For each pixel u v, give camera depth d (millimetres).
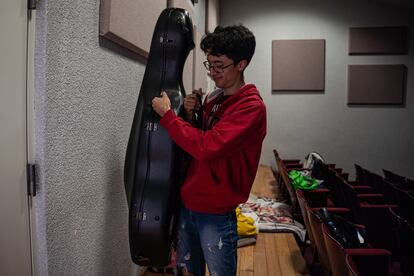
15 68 949
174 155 1153
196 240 1245
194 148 1056
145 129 1167
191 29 1270
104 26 1353
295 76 5336
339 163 5359
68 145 1154
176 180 1177
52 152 1065
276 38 5367
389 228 2371
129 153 1292
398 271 2039
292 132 5418
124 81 1643
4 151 924
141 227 1156
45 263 1050
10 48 930
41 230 1039
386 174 4344
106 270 1483
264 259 2193
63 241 1139
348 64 5277
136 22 1642
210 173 1117
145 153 1161
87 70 1272
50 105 1047
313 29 5297
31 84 1004
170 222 1186
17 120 962
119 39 1485
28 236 1018
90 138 1309
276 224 2752
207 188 1127
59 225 1113
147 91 1210
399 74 5176
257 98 1119
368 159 5316
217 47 1103
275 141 5461
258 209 3182
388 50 5164
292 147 5430
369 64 5234
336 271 1396
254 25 5398
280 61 5348
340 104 5316
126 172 1324
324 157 5383
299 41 5305
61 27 1095
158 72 1213
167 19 1229
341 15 5246
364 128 5301
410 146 5238
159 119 1162
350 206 2811
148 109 1182
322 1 5270
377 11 5176
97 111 1362
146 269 2014
